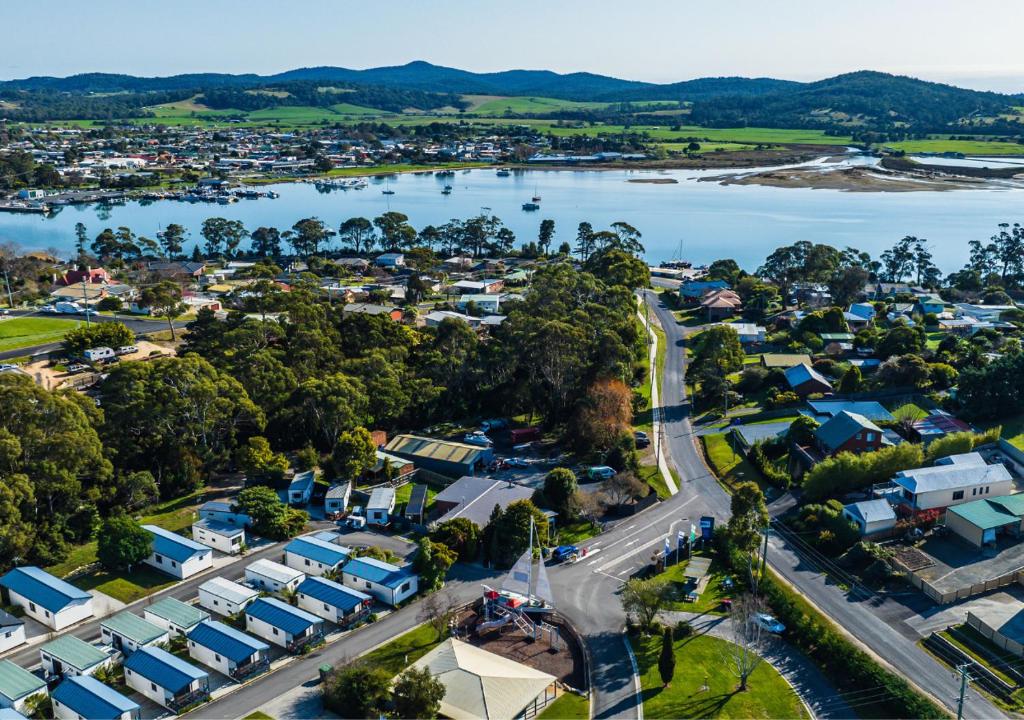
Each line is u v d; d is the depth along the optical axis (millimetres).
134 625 78875
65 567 93062
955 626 79125
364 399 125125
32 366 160500
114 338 169375
